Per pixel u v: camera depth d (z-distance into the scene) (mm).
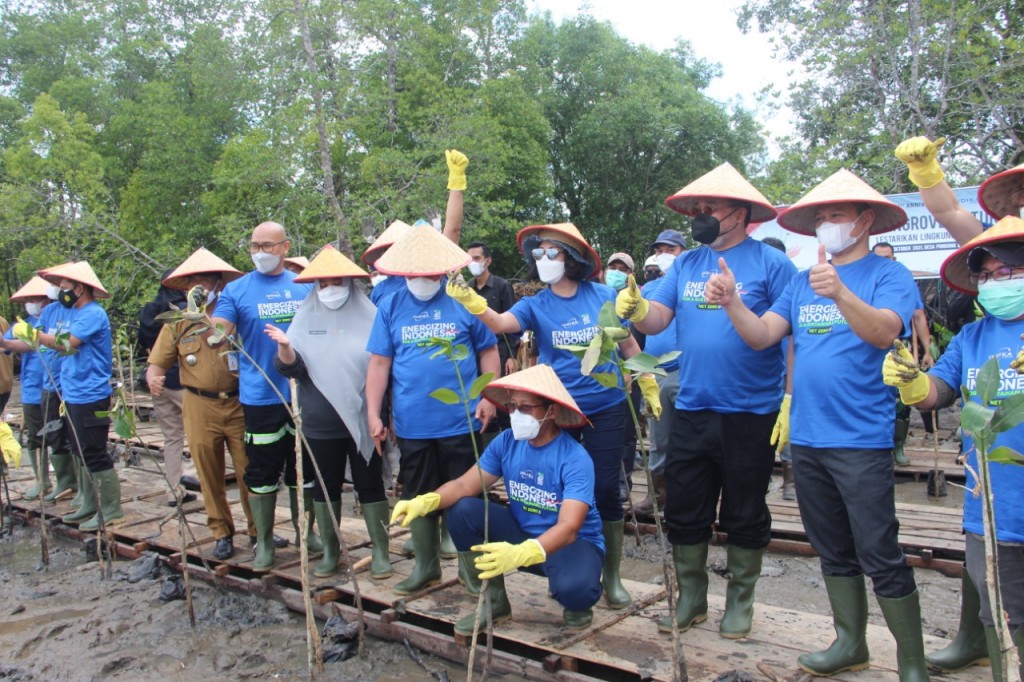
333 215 17844
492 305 7238
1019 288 2967
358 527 6266
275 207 18141
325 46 19172
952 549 5562
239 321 5328
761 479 3863
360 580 5051
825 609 4973
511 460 4164
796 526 6219
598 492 4387
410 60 21828
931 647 4078
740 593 3973
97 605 5305
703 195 3805
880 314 3156
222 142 23438
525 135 22047
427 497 4070
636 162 26016
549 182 23531
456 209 5137
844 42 13672
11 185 19469
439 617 4391
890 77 14367
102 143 24547
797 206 3488
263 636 4684
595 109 25094
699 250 4070
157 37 27297
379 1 18797
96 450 6730
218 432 5590
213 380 5527
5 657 4582
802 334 3498
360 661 4281
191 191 22219
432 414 4629
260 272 5414
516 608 4488
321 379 4906
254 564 5363
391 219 17812
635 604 4449
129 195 21672
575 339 4359
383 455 5395
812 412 3418
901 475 8227
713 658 3738
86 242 18562
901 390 2924
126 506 7328
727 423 3818
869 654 3715
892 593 3277
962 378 3217
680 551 4074
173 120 22078
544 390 3805
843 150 14242
